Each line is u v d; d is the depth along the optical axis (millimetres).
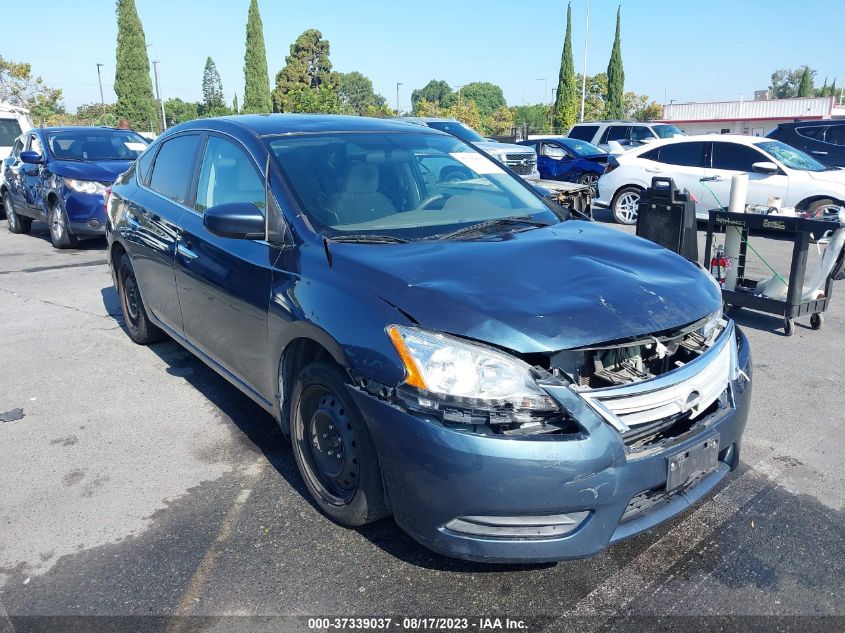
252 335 3451
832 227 5551
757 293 6250
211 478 3568
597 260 3045
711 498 3371
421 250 3053
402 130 4250
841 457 3777
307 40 59719
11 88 38719
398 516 2623
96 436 4043
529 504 2373
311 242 3170
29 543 3031
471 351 2430
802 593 2689
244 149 3809
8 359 5344
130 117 49844
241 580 2773
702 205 11688
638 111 60750
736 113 49281
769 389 4770
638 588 2725
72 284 7875
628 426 2479
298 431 3176
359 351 2646
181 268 4164
